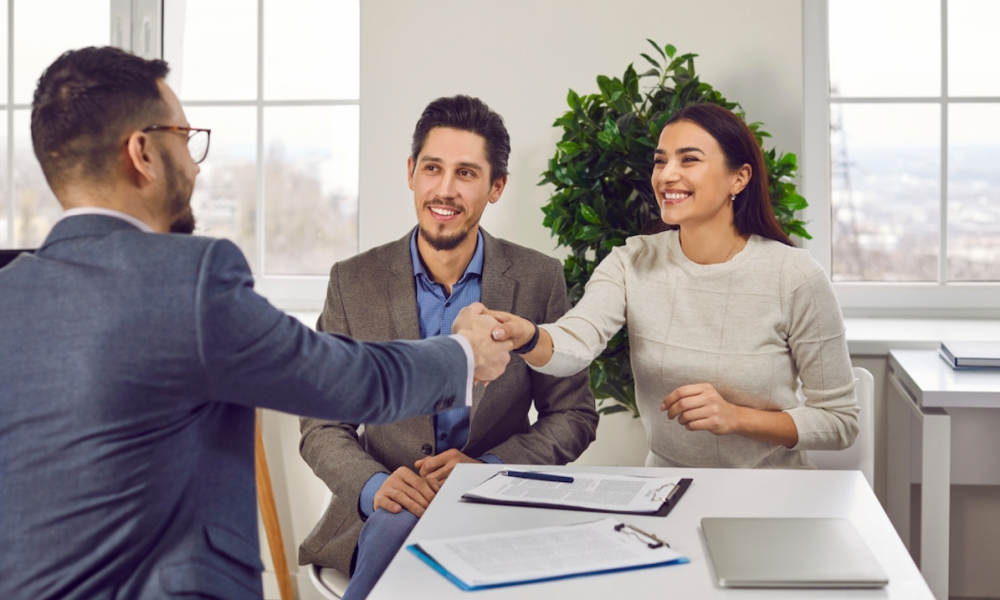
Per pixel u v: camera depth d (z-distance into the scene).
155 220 1.04
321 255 2.93
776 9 2.44
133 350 0.89
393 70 2.57
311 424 1.79
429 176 1.70
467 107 1.71
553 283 1.84
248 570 0.98
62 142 0.98
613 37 2.49
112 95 0.98
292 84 2.88
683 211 1.67
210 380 0.92
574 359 1.63
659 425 1.78
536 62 2.52
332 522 1.69
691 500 1.27
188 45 2.89
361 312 1.76
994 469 2.32
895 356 2.27
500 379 1.75
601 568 1.00
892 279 2.73
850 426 1.66
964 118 2.65
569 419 1.80
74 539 0.88
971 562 2.49
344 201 2.90
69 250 0.94
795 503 1.26
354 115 2.87
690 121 1.67
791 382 1.73
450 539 1.10
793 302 1.67
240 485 1.00
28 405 0.89
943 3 2.62
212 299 0.91
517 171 2.55
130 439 0.90
